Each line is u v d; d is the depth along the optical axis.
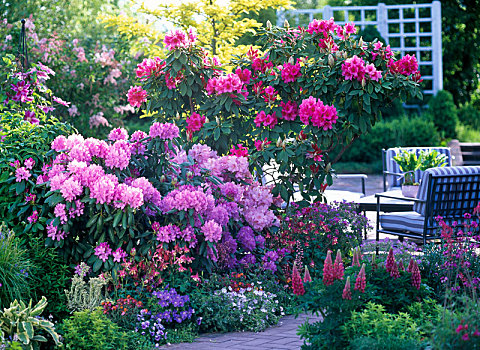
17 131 5.17
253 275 5.36
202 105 6.56
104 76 11.04
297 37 6.84
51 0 12.15
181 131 6.57
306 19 21.42
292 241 5.90
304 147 6.20
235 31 10.22
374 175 17.45
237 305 4.75
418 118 18.30
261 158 6.34
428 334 3.35
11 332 3.65
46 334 3.95
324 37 6.73
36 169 5.07
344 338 3.42
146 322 4.42
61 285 4.52
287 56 6.72
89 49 11.91
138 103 6.78
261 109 6.43
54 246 4.77
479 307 3.18
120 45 11.66
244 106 6.43
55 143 5.02
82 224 4.94
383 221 7.36
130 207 4.64
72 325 4.02
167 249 4.82
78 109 10.88
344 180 16.44
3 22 10.45
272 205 6.45
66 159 5.00
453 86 24.61
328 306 3.60
